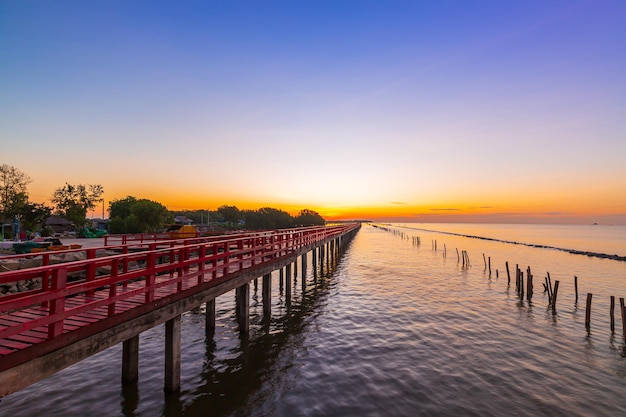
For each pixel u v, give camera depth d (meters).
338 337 14.09
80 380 9.85
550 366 11.43
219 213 140.25
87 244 25.52
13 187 45.66
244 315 13.88
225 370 10.87
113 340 6.72
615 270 34.75
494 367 11.29
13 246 20.53
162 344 12.72
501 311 18.27
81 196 63.47
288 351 12.52
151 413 8.31
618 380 10.51
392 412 8.59
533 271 33.69
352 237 86.38
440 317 17.02
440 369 11.11
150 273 7.76
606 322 16.48
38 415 8.10
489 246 67.25
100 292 9.04
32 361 5.24
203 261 9.90
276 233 17.77
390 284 25.92
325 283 26.34
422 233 133.12
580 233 177.50
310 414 8.47
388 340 13.75
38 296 5.27
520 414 8.58
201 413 8.39
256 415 8.39
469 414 8.55
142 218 62.19
